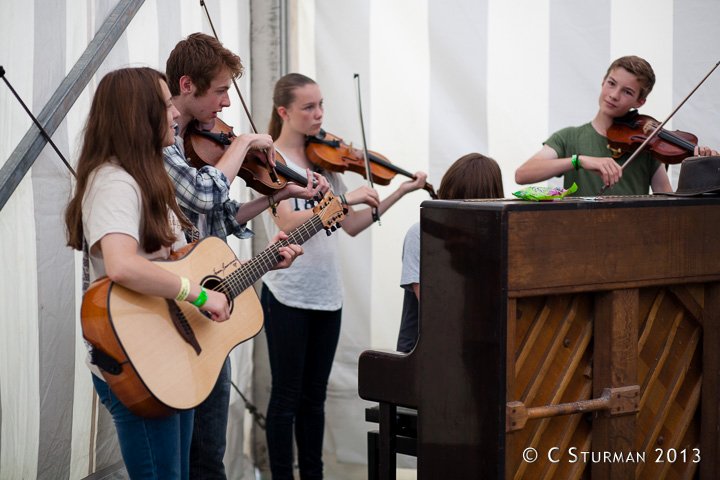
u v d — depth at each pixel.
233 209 2.71
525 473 2.11
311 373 3.38
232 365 3.75
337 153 3.36
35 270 2.69
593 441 2.13
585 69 3.72
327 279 3.30
